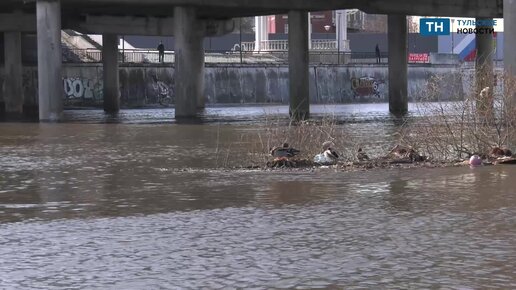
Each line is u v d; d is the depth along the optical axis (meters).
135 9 86.94
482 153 34.72
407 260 16.33
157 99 108.94
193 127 61.72
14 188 27.92
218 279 15.11
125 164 35.50
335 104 116.81
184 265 16.19
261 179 29.23
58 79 71.31
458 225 19.88
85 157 38.94
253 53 135.12
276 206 23.09
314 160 33.72
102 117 79.31
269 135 36.53
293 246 17.75
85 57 115.25
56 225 20.66
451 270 15.48
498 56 159.50
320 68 122.88
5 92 93.00
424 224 20.08
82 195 25.97
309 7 83.38
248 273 15.51
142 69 108.00
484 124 34.91
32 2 73.25
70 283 15.01
